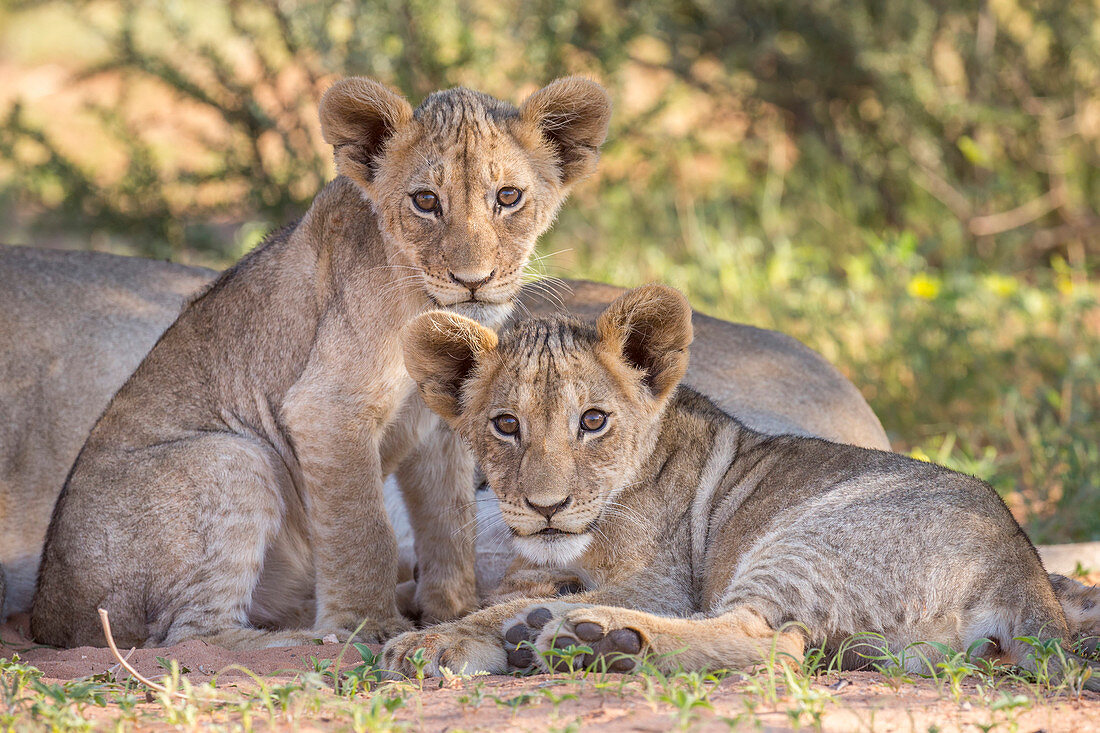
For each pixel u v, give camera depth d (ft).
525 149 27.27
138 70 58.34
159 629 27.58
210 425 29.35
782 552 23.29
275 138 62.69
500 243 26.35
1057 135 62.28
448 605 29.55
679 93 66.59
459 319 25.38
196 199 58.80
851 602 22.48
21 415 33.22
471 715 19.52
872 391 47.83
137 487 27.86
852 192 64.80
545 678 21.89
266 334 29.22
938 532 22.62
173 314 36.17
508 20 56.03
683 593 25.63
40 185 60.85
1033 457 42.22
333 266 28.25
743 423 32.07
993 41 62.49
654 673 20.62
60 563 28.17
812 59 64.03
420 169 26.30
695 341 35.29
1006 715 19.44
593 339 25.89
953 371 48.67
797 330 53.01
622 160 63.10
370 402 27.58
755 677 20.54
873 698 20.38
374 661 23.52
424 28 53.16
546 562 25.36
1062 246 63.26
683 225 62.54
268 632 27.20
